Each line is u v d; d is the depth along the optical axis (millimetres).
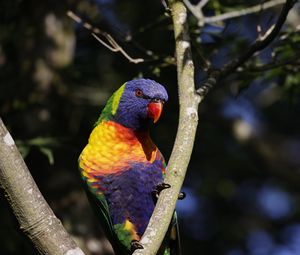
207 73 8180
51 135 11992
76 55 14250
